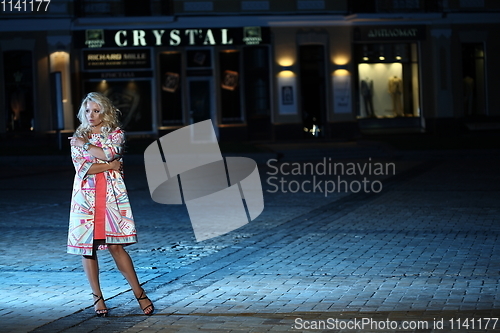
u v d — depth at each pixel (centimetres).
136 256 828
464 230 953
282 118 2978
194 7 2894
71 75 2802
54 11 2778
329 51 3000
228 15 2905
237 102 2983
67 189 1585
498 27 3088
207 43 2895
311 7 2967
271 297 600
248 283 661
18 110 2814
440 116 3067
